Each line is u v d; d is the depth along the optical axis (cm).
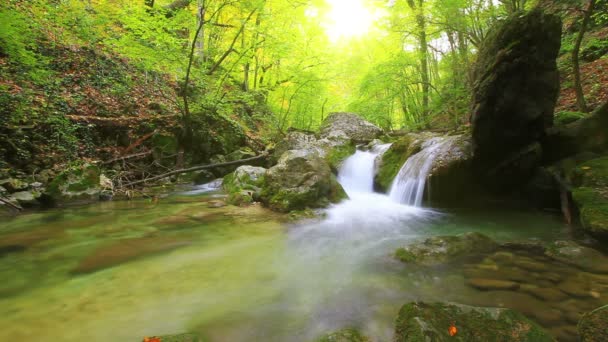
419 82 1276
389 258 354
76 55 952
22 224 488
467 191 591
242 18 1018
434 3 1026
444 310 207
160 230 470
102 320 230
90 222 506
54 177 644
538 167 543
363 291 279
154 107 1001
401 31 1201
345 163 895
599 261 306
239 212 584
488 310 203
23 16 698
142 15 784
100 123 827
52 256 358
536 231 441
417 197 616
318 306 254
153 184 854
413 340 184
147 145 912
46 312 239
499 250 359
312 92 1470
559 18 438
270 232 468
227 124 1166
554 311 229
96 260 348
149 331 218
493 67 472
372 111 1569
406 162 691
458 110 1177
